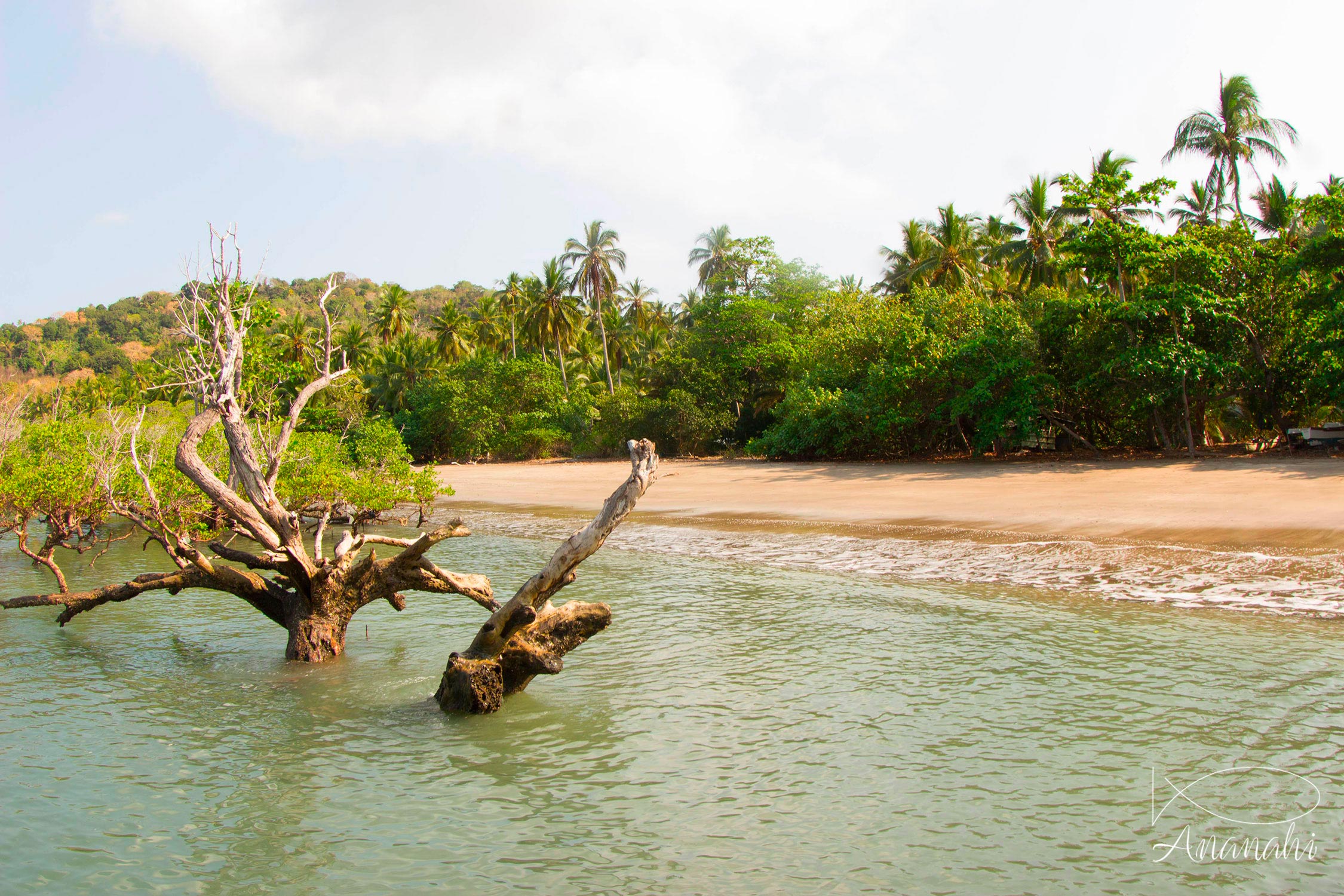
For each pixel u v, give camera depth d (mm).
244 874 5387
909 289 50188
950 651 9625
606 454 55000
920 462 34750
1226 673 8305
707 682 8969
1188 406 29922
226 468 19016
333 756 7316
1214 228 31484
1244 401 31984
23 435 20984
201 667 10188
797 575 14445
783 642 10398
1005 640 9922
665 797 6301
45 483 14164
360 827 5988
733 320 51281
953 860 5230
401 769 6996
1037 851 5305
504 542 20375
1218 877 4914
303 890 5176
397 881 5234
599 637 10953
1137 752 6660
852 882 5023
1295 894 4703
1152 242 29516
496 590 14547
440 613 13148
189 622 12781
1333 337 27375
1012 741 7020
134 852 5707
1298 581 11805
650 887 5047
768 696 8453
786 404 39969
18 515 14703
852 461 37812
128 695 9117
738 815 5957
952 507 21453
